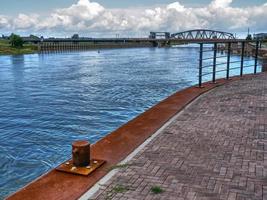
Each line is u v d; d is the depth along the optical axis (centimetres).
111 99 2066
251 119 727
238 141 576
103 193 385
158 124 680
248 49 5784
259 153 516
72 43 15688
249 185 402
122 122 1402
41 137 1172
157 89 2503
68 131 1259
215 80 1335
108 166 462
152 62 6025
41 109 1786
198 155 507
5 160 907
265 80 1328
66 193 384
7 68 5047
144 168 457
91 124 1371
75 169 443
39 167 848
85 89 2605
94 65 5444
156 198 371
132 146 547
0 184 736
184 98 950
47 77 3641
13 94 2425
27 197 375
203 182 411
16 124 1416
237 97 977
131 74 3778
